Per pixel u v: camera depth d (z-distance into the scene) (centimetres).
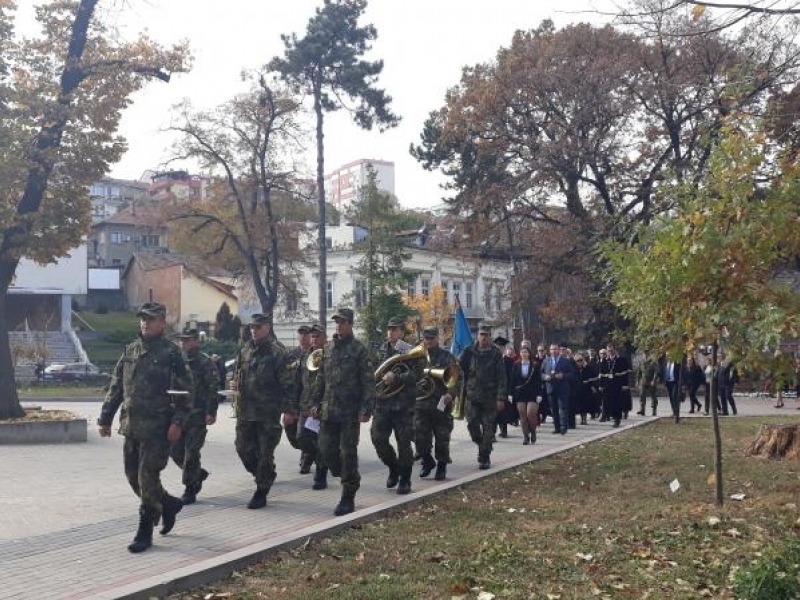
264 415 940
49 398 3228
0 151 1736
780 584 554
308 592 596
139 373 744
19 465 1295
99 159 1923
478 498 988
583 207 3700
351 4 3619
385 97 3691
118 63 1928
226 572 652
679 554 703
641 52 3100
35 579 623
